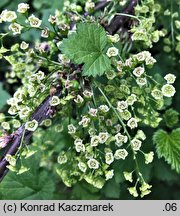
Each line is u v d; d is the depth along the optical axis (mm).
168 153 272
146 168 292
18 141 235
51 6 329
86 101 242
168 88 245
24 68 276
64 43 236
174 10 315
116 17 271
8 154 231
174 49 319
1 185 288
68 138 295
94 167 243
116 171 286
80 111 262
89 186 308
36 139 307
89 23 241
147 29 257
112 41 243
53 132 306
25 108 233
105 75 270
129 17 272
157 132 280
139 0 290
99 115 249
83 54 237
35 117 238
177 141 278
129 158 287
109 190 305
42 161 318
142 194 242
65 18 265
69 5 273
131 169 288
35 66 288
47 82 243
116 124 270
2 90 318
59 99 237
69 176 265
